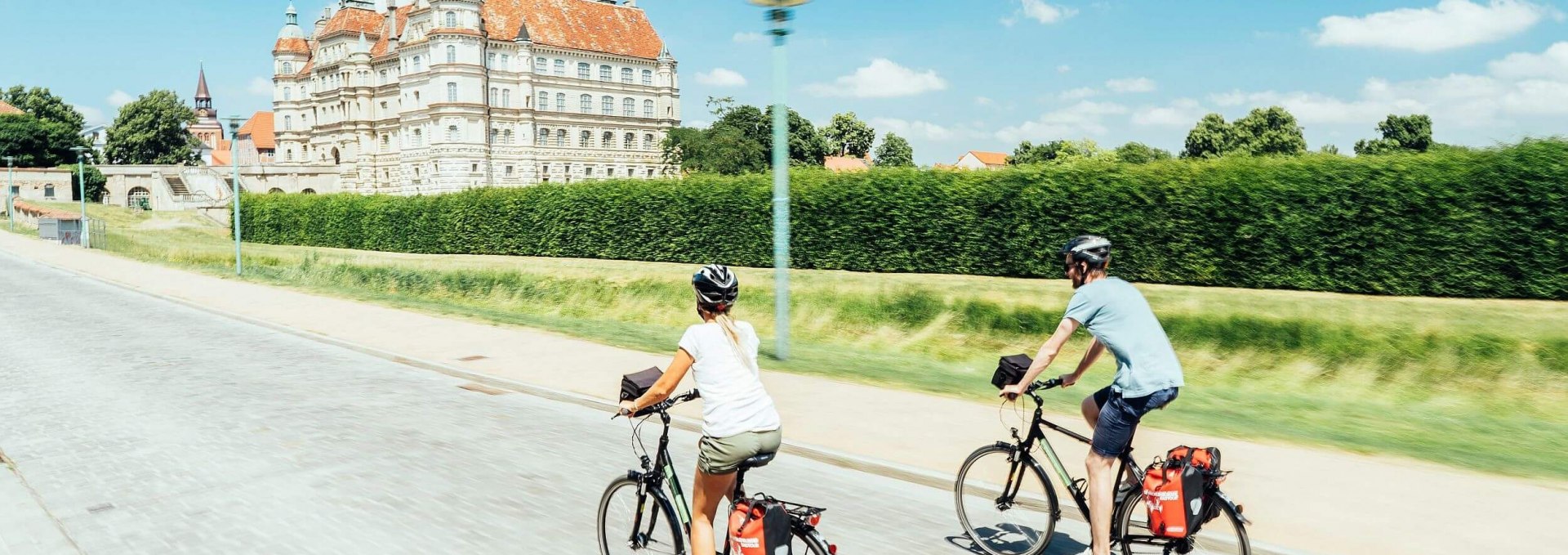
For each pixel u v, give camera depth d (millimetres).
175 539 6078
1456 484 6820
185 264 38938
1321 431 9117
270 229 63594
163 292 26250
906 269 24500
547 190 38406
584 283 27266
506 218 41125
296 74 124938
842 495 7023
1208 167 18969
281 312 20797
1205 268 18984
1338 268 17031
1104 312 4793
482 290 29062
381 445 8672
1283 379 13844
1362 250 16625
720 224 30141
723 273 4355
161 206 102750
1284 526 5887
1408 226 16016
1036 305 18156
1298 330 14414
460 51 96688
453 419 9891
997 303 18516
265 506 6758
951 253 23547
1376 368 13234
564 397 11023
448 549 5836
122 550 5879
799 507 4270
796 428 8906
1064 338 4902
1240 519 4590
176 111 127125
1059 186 21312
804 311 20922
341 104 112688
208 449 8477
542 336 16359
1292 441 8359
